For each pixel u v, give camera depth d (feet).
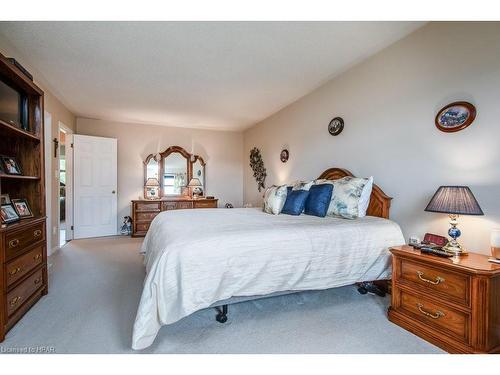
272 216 9.02
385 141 8.63
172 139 18.76
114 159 16.66
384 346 5.30
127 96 12.66
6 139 7.41
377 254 7.04
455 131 6.68
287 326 6.03
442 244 6.29
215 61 9.23
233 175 20.36
